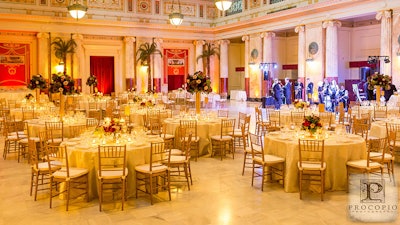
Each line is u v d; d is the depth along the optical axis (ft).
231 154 34.86
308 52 68.85
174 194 23.25
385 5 56.03
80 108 59.36
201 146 33.60
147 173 21.50
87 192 21.85
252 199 22.24
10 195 23.17
